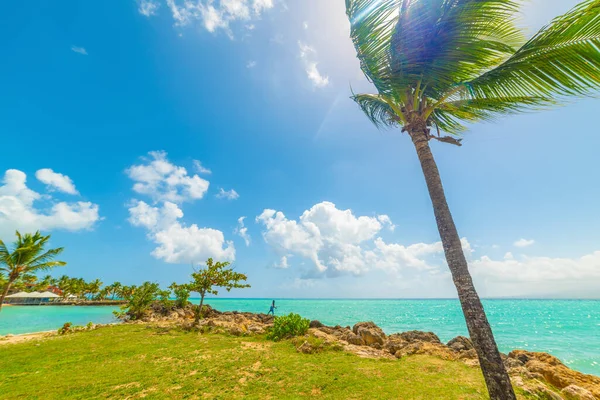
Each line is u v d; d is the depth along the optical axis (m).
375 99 8.04
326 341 13.83
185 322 20.91
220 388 8.31
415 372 9.37
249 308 97.88
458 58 5.49
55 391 8.33
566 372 9.91
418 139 6.19
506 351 23.33
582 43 4.46
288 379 8.94
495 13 5.11
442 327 40.56
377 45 5.54
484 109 6.53
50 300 78.94
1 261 21.11
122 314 29.78
